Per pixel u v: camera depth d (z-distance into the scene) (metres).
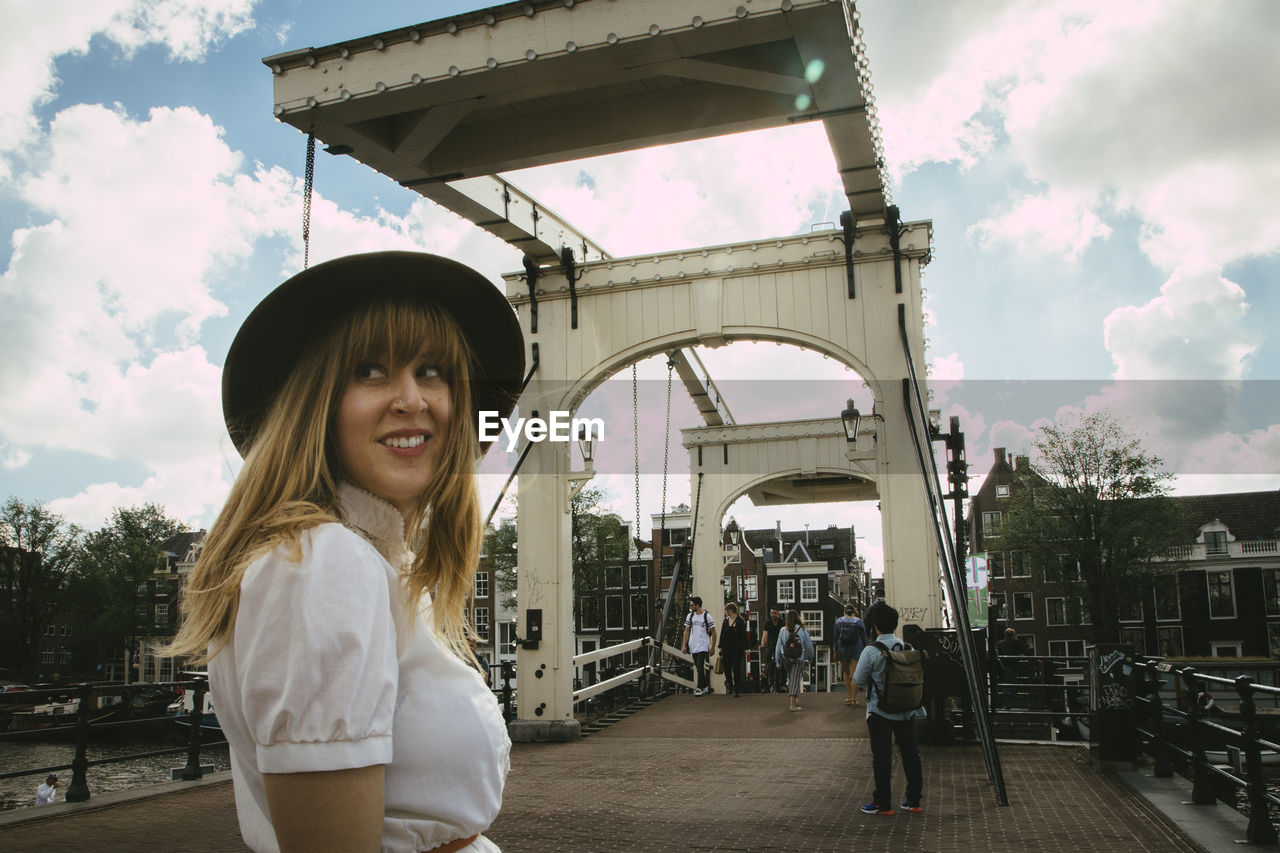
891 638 6.87
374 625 0.81
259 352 1.04
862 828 6.26
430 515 1.07
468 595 1.12
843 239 10.80
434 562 1.04
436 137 8.47
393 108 7.85
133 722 7.92
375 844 0.77
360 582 0.82
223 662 0.86
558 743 10.80
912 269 10.66
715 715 12.75
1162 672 7.23
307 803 0.74
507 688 11.30
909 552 10.14
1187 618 43.50
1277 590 42.41
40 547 49.91
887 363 10.51
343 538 0.84
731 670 15.95
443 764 0.88
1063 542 34.53
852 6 7.46
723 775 8.33
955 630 9.77
